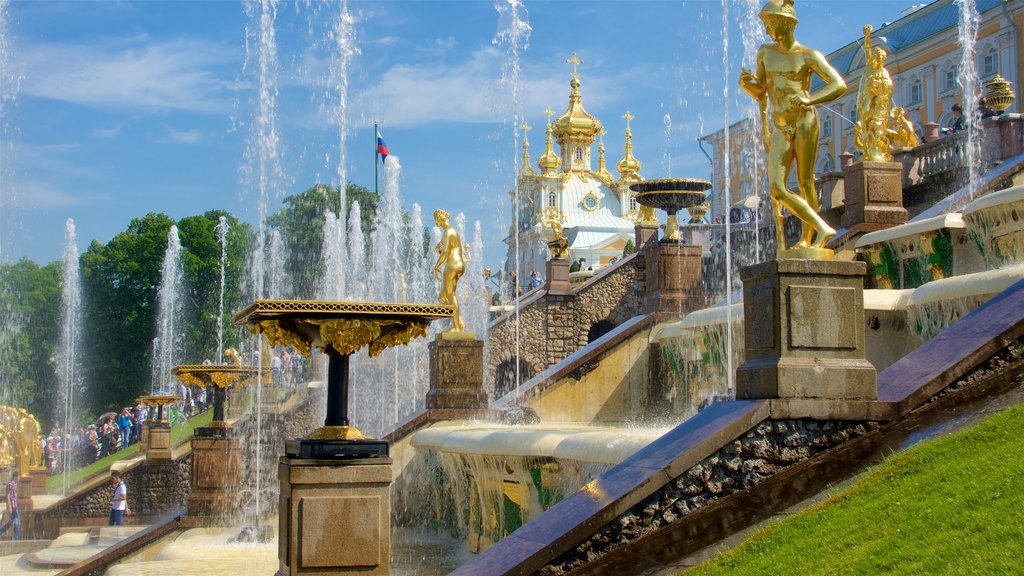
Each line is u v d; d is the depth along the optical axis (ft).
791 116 38.19
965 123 100.58
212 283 247.70
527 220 326.03
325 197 240.53
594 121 363.97
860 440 34.99
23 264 249.55
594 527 32.78
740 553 30.27
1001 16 188.96
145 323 245.45
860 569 26.17
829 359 35.60
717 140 200.03
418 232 153.17
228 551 68.44
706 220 146.92
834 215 99.25
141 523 115.14
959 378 36.14
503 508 62.75
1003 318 37.68
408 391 120.16
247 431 107.24
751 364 36.68
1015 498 26.71
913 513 28.32
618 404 89.45
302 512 37.09
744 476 34.24
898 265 74.95
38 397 244.83
